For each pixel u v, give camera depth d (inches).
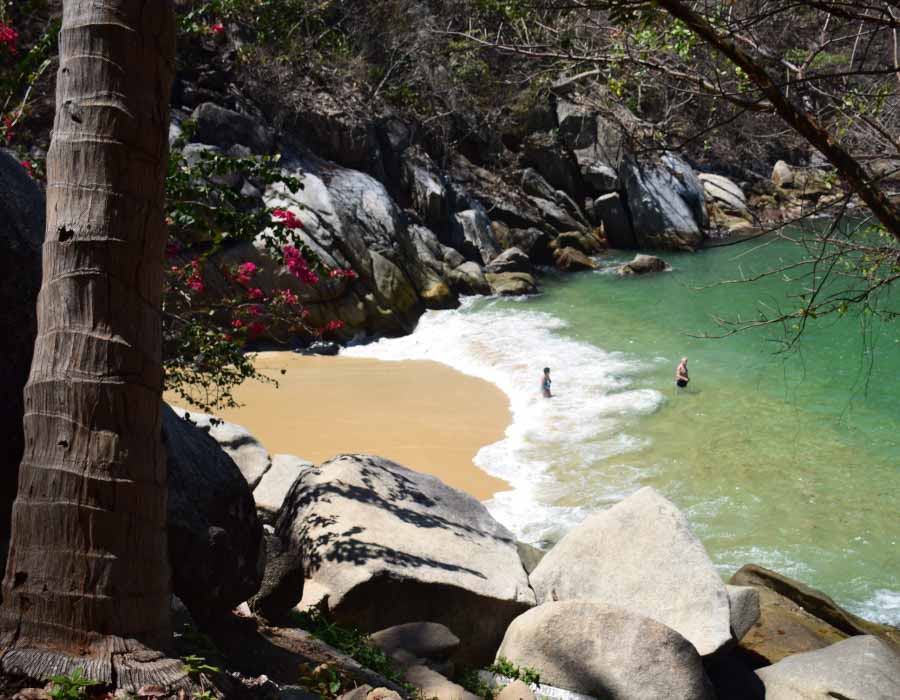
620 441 785.6
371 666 294.4
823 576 570.6
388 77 1563.7
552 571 404.5
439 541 384.5
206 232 393.7
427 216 1472.7
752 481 701.9
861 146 277.1
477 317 1245.1
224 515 258.1
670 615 376.8
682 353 1050.1
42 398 156.3
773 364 991.0
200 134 1222.3
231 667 235.8
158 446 166.6
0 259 221.0
